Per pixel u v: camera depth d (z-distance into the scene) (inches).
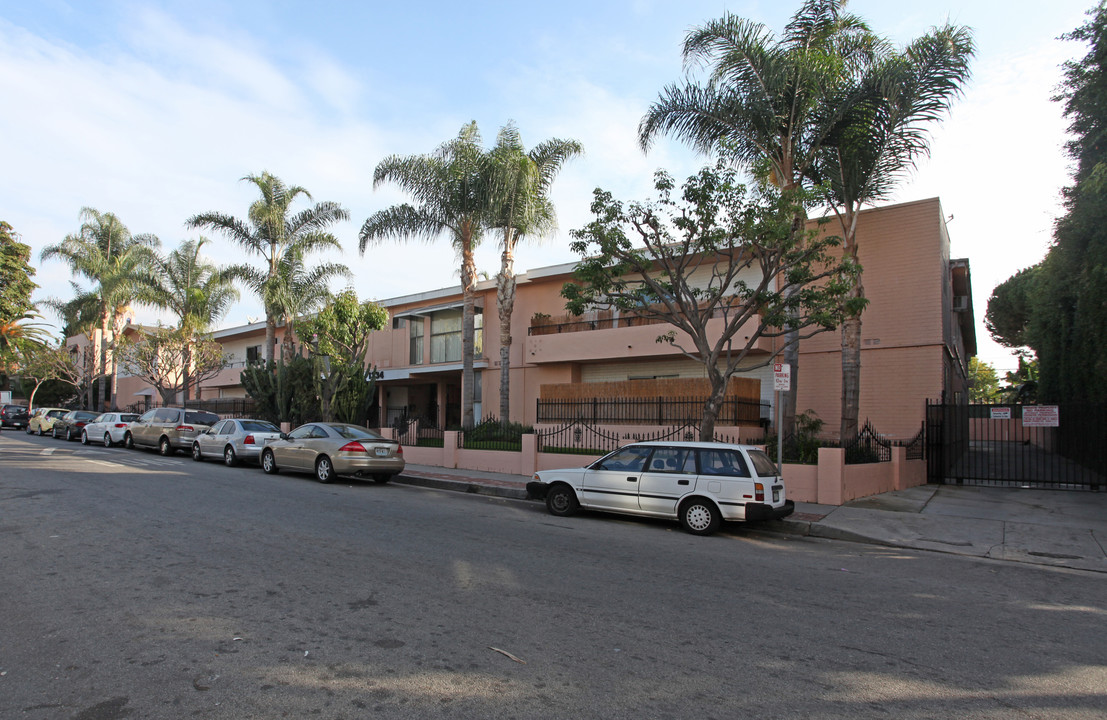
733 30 566.9
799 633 213.2
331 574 264.8
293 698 155.4
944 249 714.2
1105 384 634.2
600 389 735.1
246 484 550.0
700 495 388.2
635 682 169.9
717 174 471.2
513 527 390.6
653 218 492.1
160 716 145.6
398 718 147.1
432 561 292.0
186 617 210.2
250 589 241.6
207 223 1058.7
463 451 705.6
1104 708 162.6
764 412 719.7
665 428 651.5
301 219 1094.4
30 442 1036.5
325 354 912.3
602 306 857.5
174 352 1219.9
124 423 978.1
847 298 506.6
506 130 799.7
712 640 203.3
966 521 434.9
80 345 1961.1
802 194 462.9
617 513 434.3
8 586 240.8
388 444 612.1
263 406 1035.9
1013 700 166.2
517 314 960.3
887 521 430.3
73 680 163.3
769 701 161.2
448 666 176.6
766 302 492.7
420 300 1102.4
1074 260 647.1
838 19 583.5
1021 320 1529.3
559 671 175.5
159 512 394.6
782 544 377.4
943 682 176.6
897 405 657.0
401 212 832.9
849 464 502.0
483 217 802.2
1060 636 220.7
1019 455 966.4
